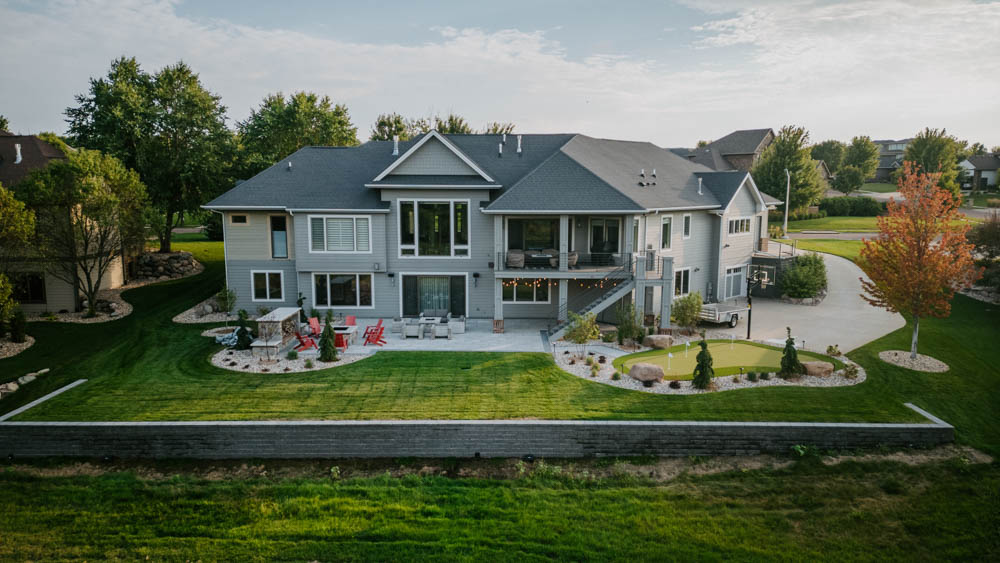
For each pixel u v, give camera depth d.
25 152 33.91
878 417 17.34
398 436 17.09
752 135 71.94
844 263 40.66
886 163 128.62
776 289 35.72
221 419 17.48
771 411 17.66
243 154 43.03
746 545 12.62
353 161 32.19
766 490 14.78
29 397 19.95
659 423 16.80
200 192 40.31
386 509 14.32
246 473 16.47
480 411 17.88
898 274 21.83
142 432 17.08
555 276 27.20
